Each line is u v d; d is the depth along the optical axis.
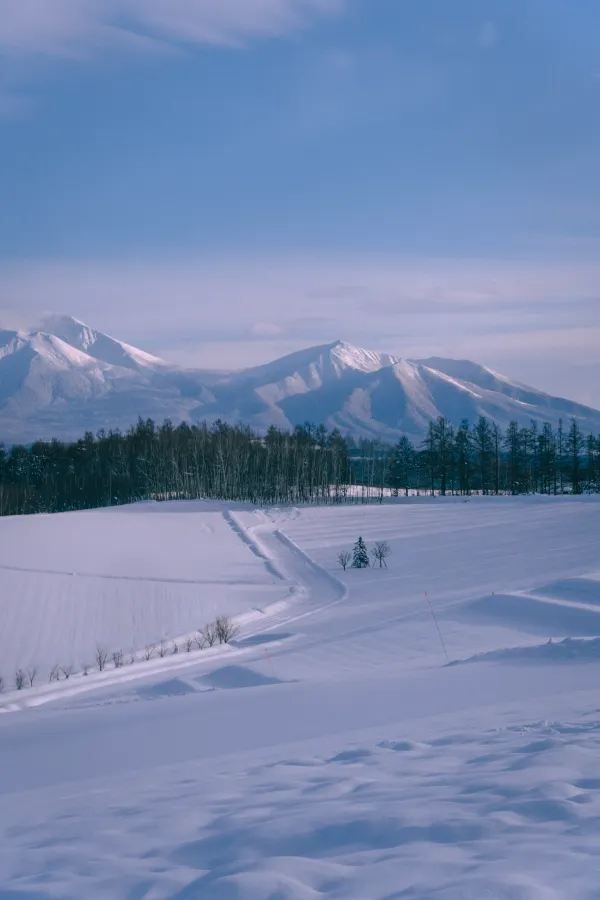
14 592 39.94
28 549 51.34
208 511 79.19
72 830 4.92
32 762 9.09
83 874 3.91
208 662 26.48
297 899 3.29
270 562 52.31
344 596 42.12
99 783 6.95
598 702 10.07
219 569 49.50
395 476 127.69
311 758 7.02
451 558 53.16
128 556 51.62
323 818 4.50
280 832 4.34
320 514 79.38
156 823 4.84
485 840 3.89
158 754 8.85
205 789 5.93
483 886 3.16
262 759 7.38
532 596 33.19
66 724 12.87
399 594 41.28
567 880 3.22
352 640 28.41
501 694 11.99
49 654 31.80
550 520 71.31
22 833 5.03
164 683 21.70
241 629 34.84
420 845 3.89
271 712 11.49
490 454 122.19
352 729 9.27
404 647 26.78
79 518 66.88
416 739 7.62
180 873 3.79
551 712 9.27
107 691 22.31
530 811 4.35
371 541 62.44
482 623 30.47
